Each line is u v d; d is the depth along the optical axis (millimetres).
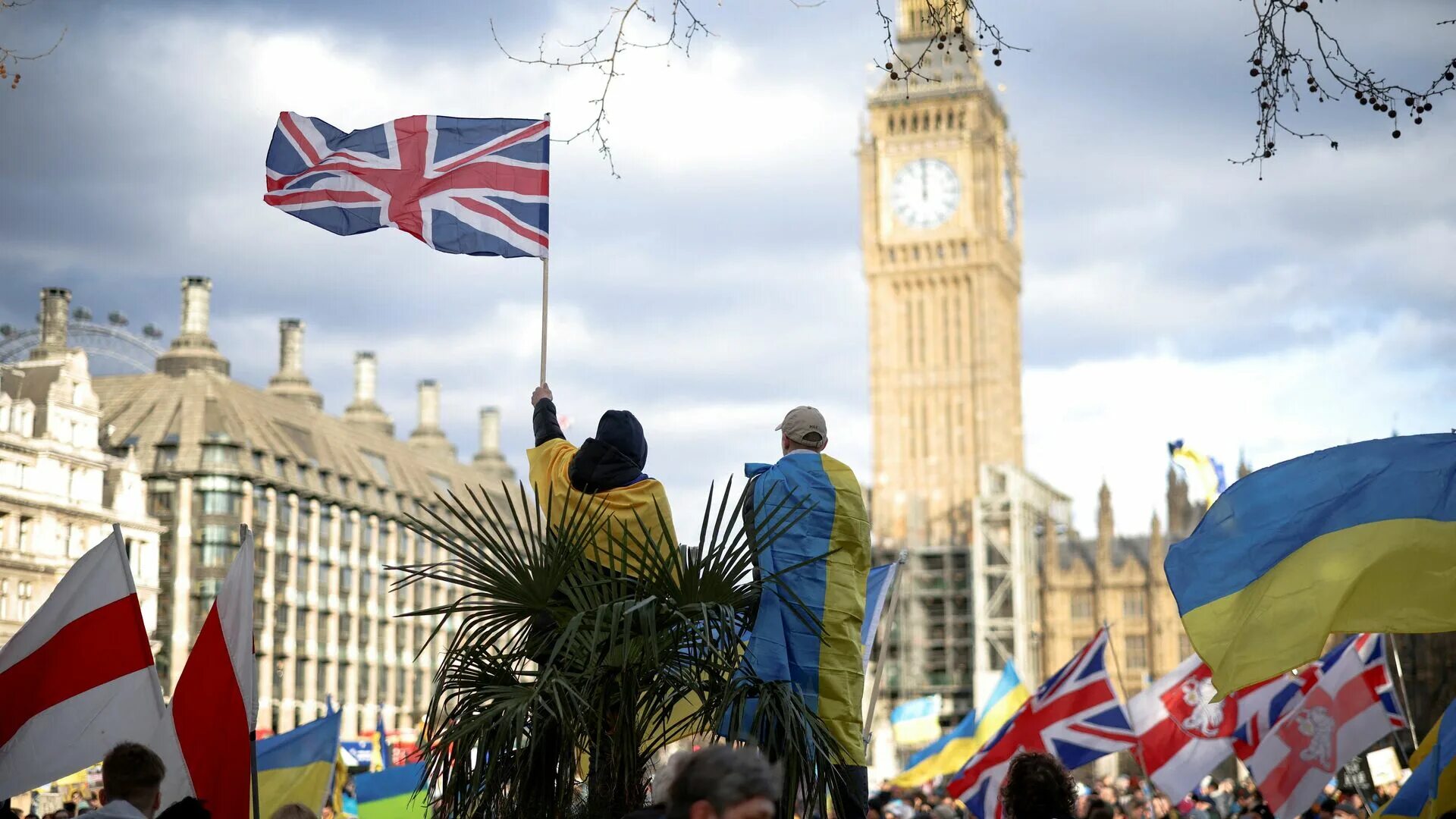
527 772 9133
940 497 150875
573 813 9195
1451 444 12711
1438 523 12398
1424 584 12289
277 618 113188
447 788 9242
